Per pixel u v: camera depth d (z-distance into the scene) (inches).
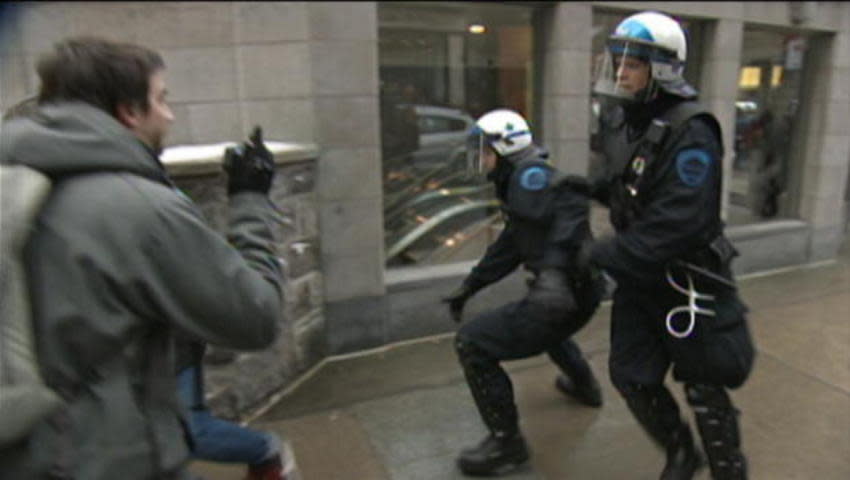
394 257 149.3
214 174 101.2
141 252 38.7
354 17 125.3
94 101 41.7
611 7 151.5
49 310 37.5
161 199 40.1
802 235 121.6
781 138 137.3
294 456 100.3
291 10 122.5
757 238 132.9
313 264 131.0
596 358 127.1
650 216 67.6
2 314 35.8
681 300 72.2
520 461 92.4
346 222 132.9
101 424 38.9
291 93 125.6
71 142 38.4
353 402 117.9
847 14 112.7
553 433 102.7
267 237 53.9
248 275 44.3
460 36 147.3
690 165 65.9
